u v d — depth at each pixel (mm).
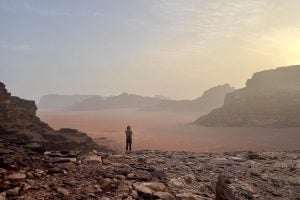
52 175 9445
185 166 12523
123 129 95375
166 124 115812
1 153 10102
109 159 12523
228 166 13336
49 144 25891
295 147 46750
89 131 87188
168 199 8211
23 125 29203
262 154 16875
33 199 7316
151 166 11828
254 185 10734
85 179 9320
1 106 28562
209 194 9195
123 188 8734
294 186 10883
